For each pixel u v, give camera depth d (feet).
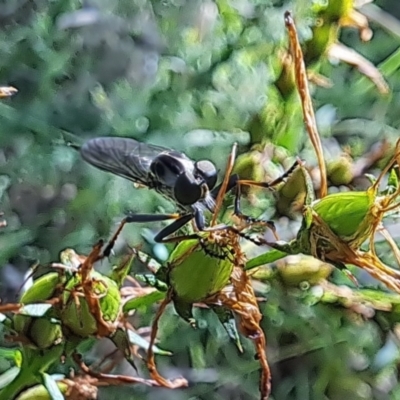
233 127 0.43
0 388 0.24
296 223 0.29
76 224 0.43
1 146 0.44
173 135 0.45
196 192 0.20
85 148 0.19
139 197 0.42
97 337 0.22
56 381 0.25
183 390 0.43
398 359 0.40
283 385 0.45
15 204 0.43
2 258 0.41
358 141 0.42
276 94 0.32
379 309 0.33
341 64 0.46
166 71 0.46
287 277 0.31
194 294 0.22
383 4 0.55
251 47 0.41
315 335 0.41
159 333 0.39
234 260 0.22
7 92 0.25
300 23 0.32
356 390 0.44
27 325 0.22
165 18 0.48
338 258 0.21
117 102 0.47
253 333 0.22
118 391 0.40
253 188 0.29
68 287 0.22
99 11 0.49
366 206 0.21
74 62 0.48
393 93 0.48
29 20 0.49
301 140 0.34
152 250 0.27
